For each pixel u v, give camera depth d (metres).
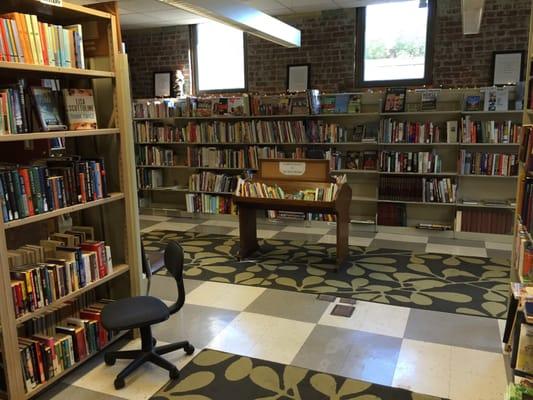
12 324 2.17
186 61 7.69
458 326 3.27
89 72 2.56
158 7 6.20
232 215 6.68
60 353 2.52
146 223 6.63
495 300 3.72
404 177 5.78
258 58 7.29
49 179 2.38
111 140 2.89
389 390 2.51
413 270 4.48
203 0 3.94
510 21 5.94
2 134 2.11
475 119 5.64
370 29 6.63
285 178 4.73
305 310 3.58
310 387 2.55
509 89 5.35
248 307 3.65
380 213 5.93
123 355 2.76
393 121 5.81
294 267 4.61
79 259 2.63
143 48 7.95
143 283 3.25
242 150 6.55
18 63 2.12
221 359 2.85
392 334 3.16
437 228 5.69
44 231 2.89
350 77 6.78
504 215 5.41
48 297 2.40
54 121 2.43
